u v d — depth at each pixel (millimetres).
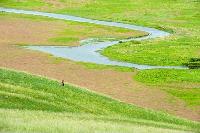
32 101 107125
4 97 104250
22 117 83875
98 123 88688
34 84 128750
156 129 91875
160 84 189250
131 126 91500
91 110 114188
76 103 118000
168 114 137875
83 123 85562
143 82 192000
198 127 118688
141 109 131250
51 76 195750
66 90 130000
